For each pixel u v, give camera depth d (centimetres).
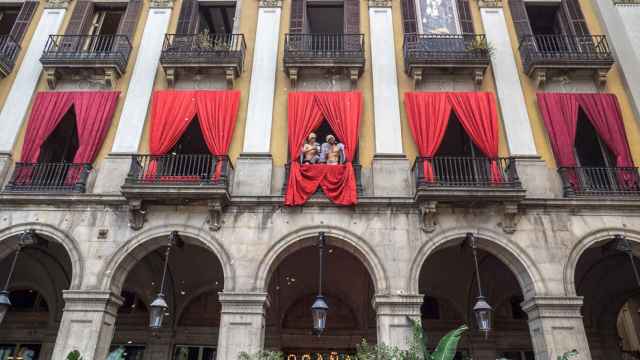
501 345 1380
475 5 1463
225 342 976
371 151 1220
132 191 1078
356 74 1307
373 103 1280
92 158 1202
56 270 1387
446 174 1227
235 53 1307
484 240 1080
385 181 1157
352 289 1446
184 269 1405
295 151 1191
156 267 1398
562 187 1159
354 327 1423
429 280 1430
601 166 1257
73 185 1159
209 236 1087
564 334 980
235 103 1262
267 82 1312
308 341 1407
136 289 1435
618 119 1237
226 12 1509
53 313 1379
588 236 1083
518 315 1420
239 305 1012
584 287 1388
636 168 1165
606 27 1395
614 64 1341
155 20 1437
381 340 976
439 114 1231
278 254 1073
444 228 1088
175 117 1239
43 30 1428
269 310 1416
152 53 1375
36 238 1108
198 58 1298
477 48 1298
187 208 1119
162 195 1082
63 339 984
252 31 1422
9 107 1291
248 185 1157
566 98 1264
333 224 1096
